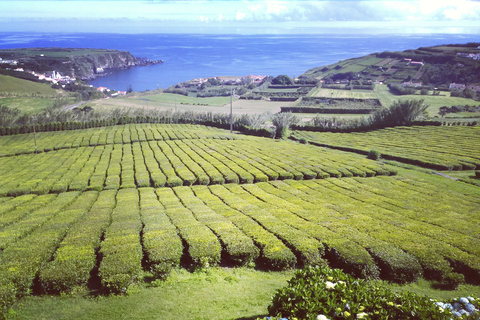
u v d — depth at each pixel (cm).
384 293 1165
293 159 5222
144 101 16750
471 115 11431
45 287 1605
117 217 2556
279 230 2223
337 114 13288
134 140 7012
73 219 2581
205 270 1852
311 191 3653
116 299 1573
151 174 4391
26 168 5119
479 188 4206
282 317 1100
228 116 11006
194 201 3150
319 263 1906
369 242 2045
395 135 7919
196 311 1459
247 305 1505
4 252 1880
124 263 1714
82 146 6719
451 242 2141
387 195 3506
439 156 5681
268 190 3703
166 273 1755
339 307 1091
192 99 17875
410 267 1800
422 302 1117
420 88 18138
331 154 5738
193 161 5094
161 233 2120
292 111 14088
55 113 10219
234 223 2362
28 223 2502
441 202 3288
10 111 11375
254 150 6006
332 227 2338
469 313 1135
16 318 1452
